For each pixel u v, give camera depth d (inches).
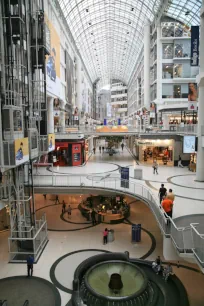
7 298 522.6
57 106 1503.4
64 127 1514.5
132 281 556.4
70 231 866.8
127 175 813.2
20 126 635.5
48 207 1109.7
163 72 1942.7
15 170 683.4
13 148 559.8
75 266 642.8
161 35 1934.1
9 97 631.2
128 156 1793.8
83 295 511.2
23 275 604.4
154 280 574.2
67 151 1322.6
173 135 1350.9
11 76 651.5
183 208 629.3
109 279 565.3
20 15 644.7
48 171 1159.0
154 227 897.5
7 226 900.6
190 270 621.6
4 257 690.2
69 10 1966.0
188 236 404.5
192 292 535.2
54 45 1317.7
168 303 496.7
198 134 933.8
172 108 1644.9
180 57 1897.1
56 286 561.0
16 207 716.0
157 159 1577.3
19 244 717.3
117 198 997.8
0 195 680.4
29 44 738.8
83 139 1416.1
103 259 649.0
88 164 1389.0
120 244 768.3
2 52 617.9
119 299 477.7
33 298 522.0
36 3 786.2
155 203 600.1
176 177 1026.1
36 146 728.3
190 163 1227.9
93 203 1056.8
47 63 1167.0
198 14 1839.3
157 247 747.4
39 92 803.4
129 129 1502.2
